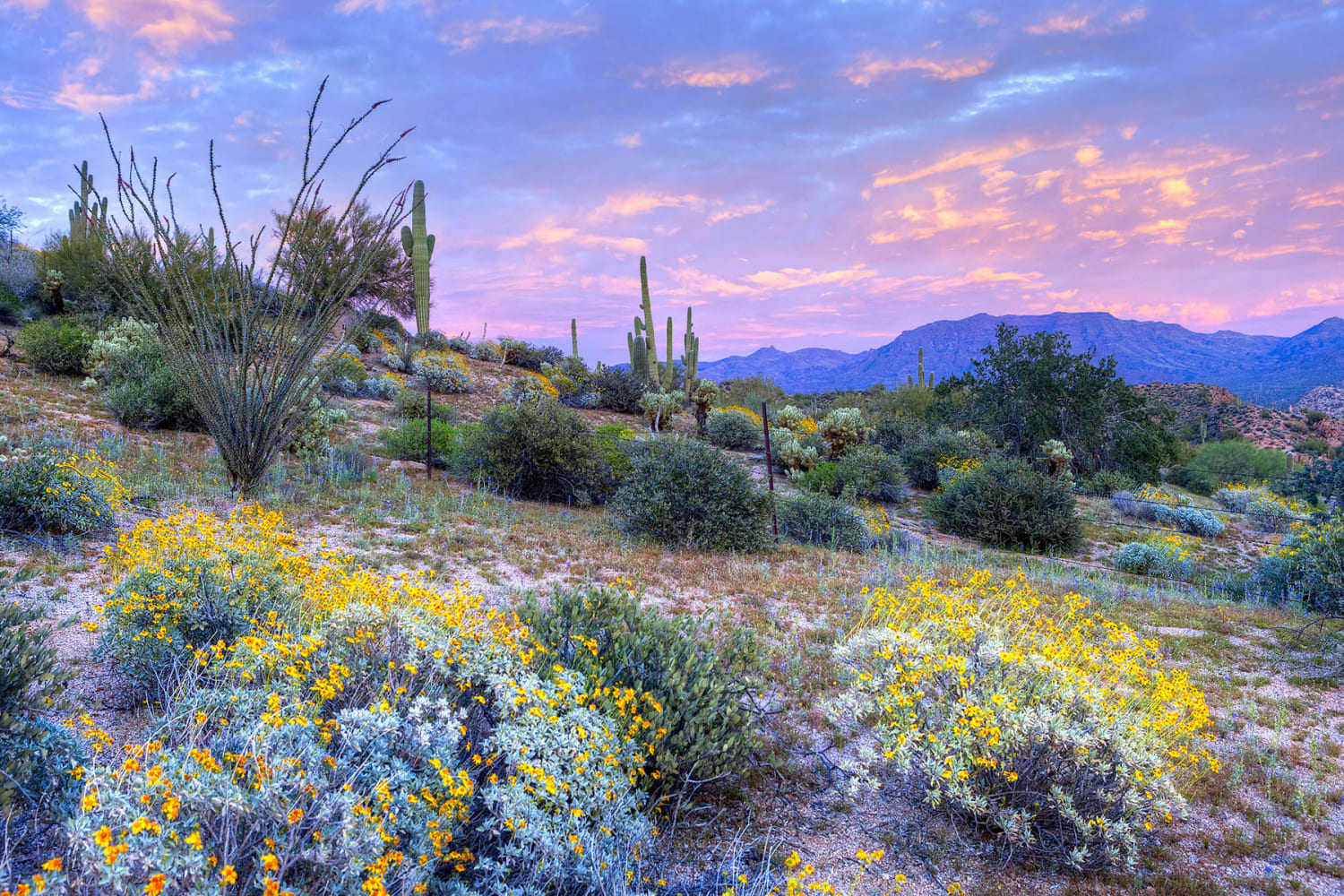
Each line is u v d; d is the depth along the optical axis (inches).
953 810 161.5
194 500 353.7
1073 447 1035.9
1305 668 260.8
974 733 155.4
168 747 110.0
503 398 1098.1
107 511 290.7
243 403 368.5
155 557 190.5
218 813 87.6
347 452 561.6
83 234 997.2
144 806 82.3
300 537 325.4
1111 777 154.3
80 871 78.2
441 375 1088.2
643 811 143.4
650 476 450.0
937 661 175.3
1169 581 482.0
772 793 167.2
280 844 85.6
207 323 358.3
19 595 208.1
